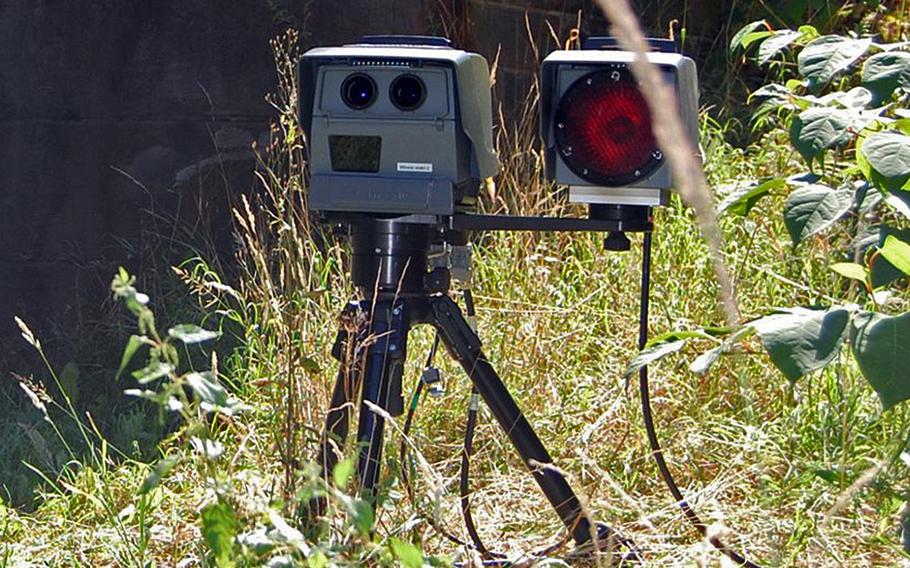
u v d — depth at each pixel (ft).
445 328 17.92
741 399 26.17
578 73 16.97
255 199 36.86
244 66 37.14
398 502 18.35
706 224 11.50
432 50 16.87
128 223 37.83
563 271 30.73
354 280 17.62
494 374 18.19
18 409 30.89
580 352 28.27
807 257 29.19
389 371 17.28
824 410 23.90
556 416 25.81
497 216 17.22
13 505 24.38
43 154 38.34
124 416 28.40
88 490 22.97
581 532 18.60
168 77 37.63
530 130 36.42
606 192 17.19
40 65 38.32
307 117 17.38
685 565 18.76
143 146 37.86
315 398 20.75
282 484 18.03
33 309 37.99
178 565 19.70
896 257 14.62
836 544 19.57
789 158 32.24
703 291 29.04
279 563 12.91
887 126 16.16
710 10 46.83
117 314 35.65
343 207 16.96
